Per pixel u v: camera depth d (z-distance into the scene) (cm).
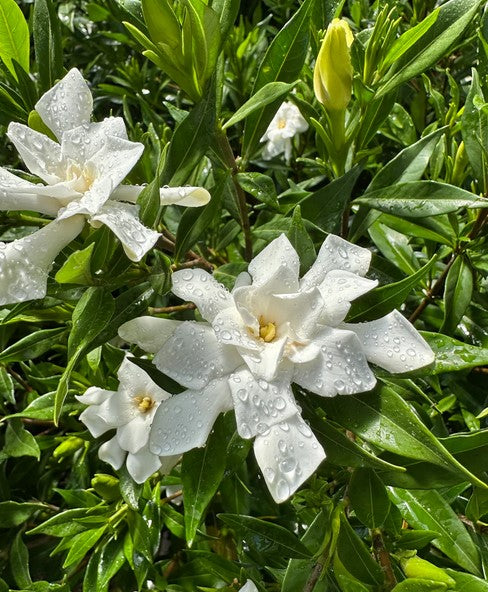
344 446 11
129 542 16
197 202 11
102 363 18
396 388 13
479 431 11
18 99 15
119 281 11
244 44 24
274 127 25
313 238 14
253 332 11
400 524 12
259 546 13
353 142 16
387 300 11
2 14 13
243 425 10
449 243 16
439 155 18
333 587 13
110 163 10
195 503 11
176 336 10
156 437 10
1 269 10
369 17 23
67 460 21
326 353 10
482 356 12
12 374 21
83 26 32
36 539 21
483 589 11
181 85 12
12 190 10
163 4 11
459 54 23
